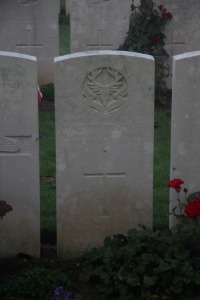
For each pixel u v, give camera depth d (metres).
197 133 2.85
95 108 2.83
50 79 5.80
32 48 5.70
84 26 5.64
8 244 2.96
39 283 2.61
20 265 2.87
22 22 5.63
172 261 2.59
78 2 5.59
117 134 2.87
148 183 2.92
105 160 2.89
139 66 2.80
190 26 5.52
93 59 2.78
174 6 5.48
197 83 2.80
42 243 3.15
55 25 5.68
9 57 2.77
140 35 5.45
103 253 2.77
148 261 2.61
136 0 5.69
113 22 5.62
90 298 2.63
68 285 2.66
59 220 2.95
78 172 2.90
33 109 2.83
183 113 2.83
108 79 2.81
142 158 2.90
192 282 2.58
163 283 2.58
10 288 2.61
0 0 5.56
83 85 2.81
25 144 2.87
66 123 2.84
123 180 2.92
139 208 2.96
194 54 2.79
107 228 2.97
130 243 2.73
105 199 2.94
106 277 2.65
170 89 5.59
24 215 2.94
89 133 2.86
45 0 5.61
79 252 2.98
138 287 2.60
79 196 2.93
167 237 2.72
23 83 2.80
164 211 3.41
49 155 4.21
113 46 5.68
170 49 5.56
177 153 2.87
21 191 2.91
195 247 2.68
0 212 2.65
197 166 2.88
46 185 3.75
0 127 2.84
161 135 4.60
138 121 2.86
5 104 2.82
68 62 2.78
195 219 2.70
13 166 2.88
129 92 2.83
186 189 2.83
